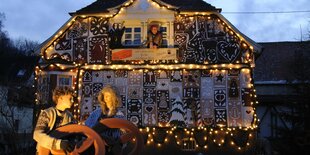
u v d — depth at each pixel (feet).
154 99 58.39
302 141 62.54
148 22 60.75
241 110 57.77
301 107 65.67
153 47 59.72
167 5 60.23
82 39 61.31
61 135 16.61
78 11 61.82
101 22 61.31
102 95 18.52
